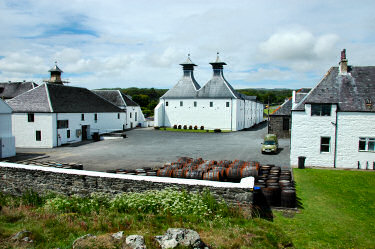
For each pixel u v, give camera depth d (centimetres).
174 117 6153
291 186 1523
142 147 3612
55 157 2966
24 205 1531
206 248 885
